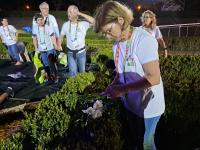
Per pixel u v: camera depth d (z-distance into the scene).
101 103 4.69
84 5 33.31
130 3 32.53
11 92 5.47
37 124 4.50
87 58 12.75
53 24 9.58
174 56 10.14
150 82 3.53
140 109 3.98
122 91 3.70
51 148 3.79
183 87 6.84
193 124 5.49
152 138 4.12
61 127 4.39
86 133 4.09
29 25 27.41
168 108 5.48
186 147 5.34
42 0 34.69
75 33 8.70
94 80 7.58
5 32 13.46
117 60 3.90
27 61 14.10
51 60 9.77
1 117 6.72
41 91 9.02
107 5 3.47
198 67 8.98
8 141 3.85
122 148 4.56
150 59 3.51
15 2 35.03
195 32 24.23
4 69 12.52
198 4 34.59
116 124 4.39
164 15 33.06
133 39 3.62
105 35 3.62
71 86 6.82
